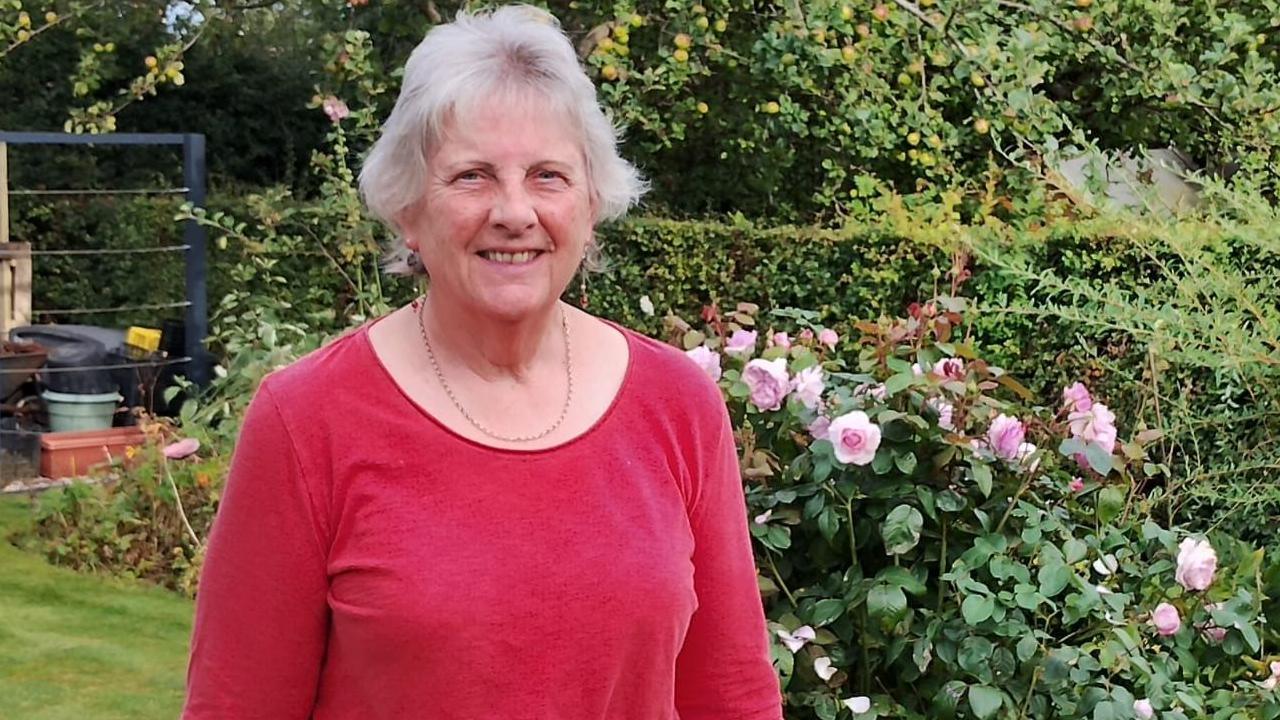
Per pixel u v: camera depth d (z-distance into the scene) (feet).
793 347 10.70
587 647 5.01
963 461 9.29
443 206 5.10
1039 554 9.16
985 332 16.98
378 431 5.04
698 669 5.73
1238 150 19.16
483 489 5.03
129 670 13.50
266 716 5.13
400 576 4.88
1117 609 8.71
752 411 9.55
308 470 4.99
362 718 5.10
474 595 4.87
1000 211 20.33
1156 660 8.94
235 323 22.35
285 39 35.47
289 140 35.96
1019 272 15.10
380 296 19.27
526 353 5.25
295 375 5.15
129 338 23.26
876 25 19.38
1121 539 9.60
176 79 21.76
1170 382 15.20
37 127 35.50
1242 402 15.15
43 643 14.14
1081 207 17.16
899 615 8.64
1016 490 9.23
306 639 5.09
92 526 17.40
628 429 5.34
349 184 19.52
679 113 21.25
